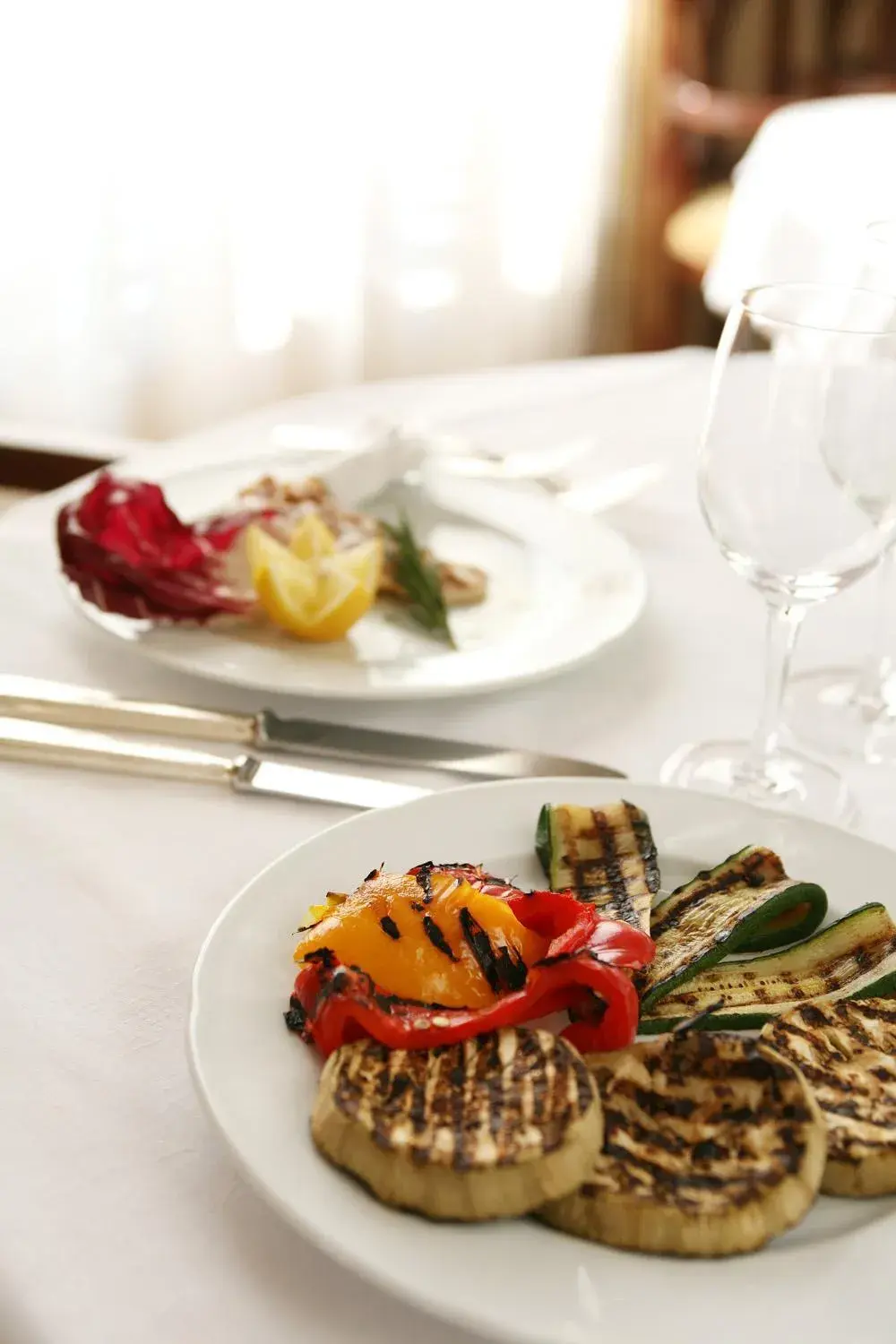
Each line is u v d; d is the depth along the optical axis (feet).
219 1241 1.78
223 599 2.72
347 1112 1.74
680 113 8.46
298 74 7.36
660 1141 1.75
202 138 7.09
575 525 3.14
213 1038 1.89
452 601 2.89
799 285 2.42
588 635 2.74
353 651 2.71
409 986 1.90
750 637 2.93
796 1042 1.88
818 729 2.68
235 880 2.24
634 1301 1.66
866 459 2.25
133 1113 1.90
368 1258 1.67
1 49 6.28
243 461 3.34
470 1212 1.70
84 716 2.52
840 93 9.43
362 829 2.22
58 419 7.08
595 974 1.86
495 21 8.05
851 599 3.23
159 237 7.11
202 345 7.51
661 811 2.30
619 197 9.05
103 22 6.52
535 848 2.23
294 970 2.00
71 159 6.66
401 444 3.28
